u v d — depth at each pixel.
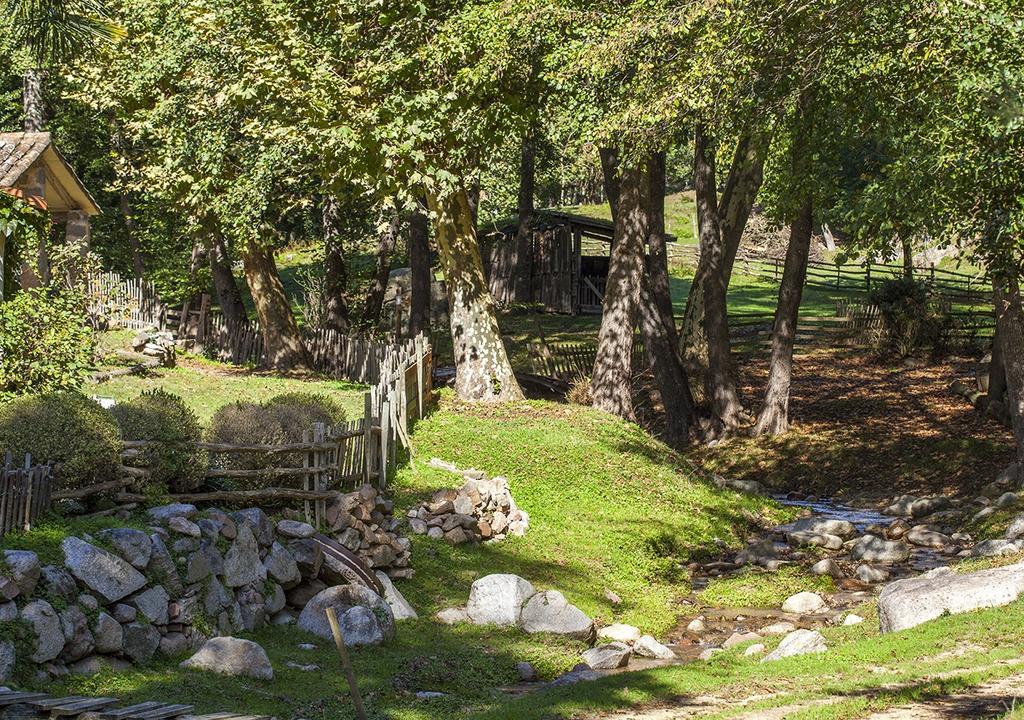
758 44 21.19
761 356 45.12
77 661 10.49
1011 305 24.45
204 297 38.94
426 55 25.66
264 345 36.06
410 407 25.77
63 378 18.00
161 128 31.64
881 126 25.11
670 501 24.84
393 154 25.66
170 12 30.48
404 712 10.79
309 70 25.23
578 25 23.66
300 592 14.41
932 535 23.47
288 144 28.31
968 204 18.91
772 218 34.59
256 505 15.68
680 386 35.97
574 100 24.39
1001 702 9.48
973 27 17.38
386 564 16.30
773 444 33.56
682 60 21.86
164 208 40.66
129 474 13.17
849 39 21.03
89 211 26.42
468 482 20.14
